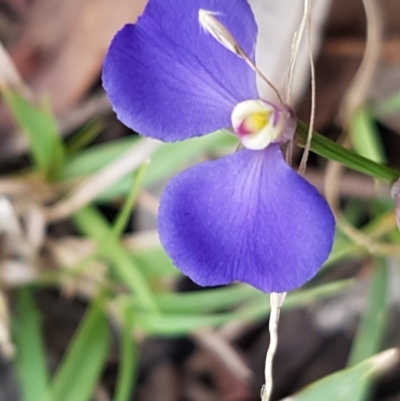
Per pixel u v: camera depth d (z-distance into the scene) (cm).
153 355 10
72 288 10
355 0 10
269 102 7
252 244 7
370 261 10
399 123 10
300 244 7
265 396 7
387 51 10
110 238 9
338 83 10
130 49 7
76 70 10
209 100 7
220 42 7
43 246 10
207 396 10
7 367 10
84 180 10
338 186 10
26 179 10
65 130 10
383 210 10
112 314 10
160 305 9
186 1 7
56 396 9
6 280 10
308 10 7
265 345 10
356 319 10
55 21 10
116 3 10
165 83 7
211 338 10
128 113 7
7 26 10
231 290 9
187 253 7
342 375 8
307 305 10
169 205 7
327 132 10
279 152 7
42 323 10
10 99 9
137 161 9
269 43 9
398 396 10
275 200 7
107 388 10
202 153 10
